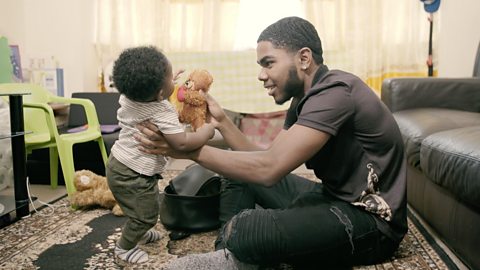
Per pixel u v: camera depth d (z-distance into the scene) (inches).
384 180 45.6
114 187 53.6
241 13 121.8
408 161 67.3
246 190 58.5
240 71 114.4
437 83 88.4
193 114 50.9
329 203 45.2
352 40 121.5
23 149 71.6
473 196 42.2
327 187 46.9
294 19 44.4
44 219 68.6
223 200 59.7
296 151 39.7
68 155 78.8
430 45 116.7
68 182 78.1
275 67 43.3
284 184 57.2
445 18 117.7
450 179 46.8
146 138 44.5
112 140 90.7
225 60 114.5
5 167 86.0
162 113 45.3
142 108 46.1
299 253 42.6
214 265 41.1
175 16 128.5
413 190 70.2
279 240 41.3
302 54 43.0
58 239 59.4
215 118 52.9
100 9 127.3
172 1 127.6
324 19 122.9
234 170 40.8
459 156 45.1
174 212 60.8
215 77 114.4
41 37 124.0
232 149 53.9
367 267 48.3
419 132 64.6
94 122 91.7
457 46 118.0
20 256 53.2
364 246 44.7
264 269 47.9
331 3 123.4
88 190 74.6
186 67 114.9
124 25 126.6
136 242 53.4
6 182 86.5
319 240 42.1
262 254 41.8
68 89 124.7
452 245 52.1
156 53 46.6
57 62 124.0
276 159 40.1
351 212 43.9
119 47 127.1
